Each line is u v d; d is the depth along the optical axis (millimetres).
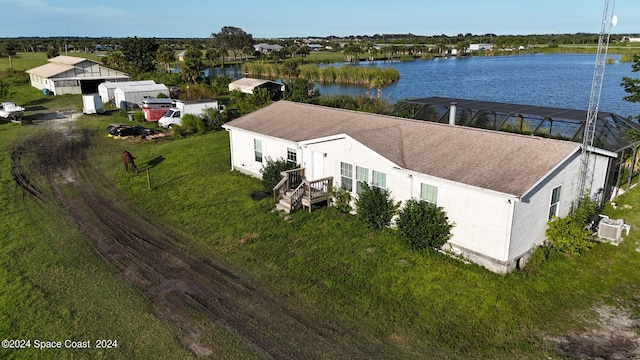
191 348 11484
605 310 12656
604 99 53750
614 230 16016
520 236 14469
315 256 15969
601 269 14719
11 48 98375
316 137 20688
